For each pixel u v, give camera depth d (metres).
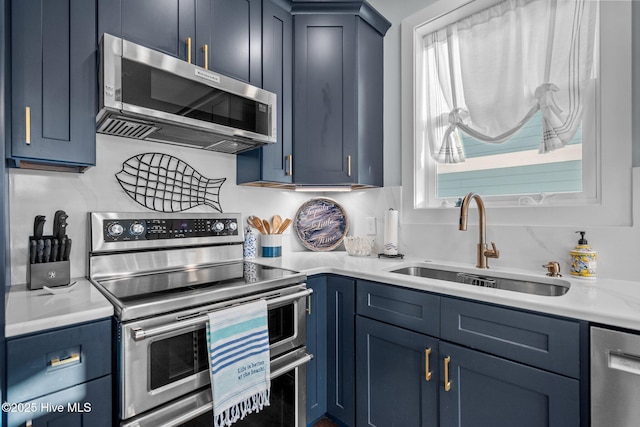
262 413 1.28
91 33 1.15
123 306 0.93
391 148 2.07
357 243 2.00
